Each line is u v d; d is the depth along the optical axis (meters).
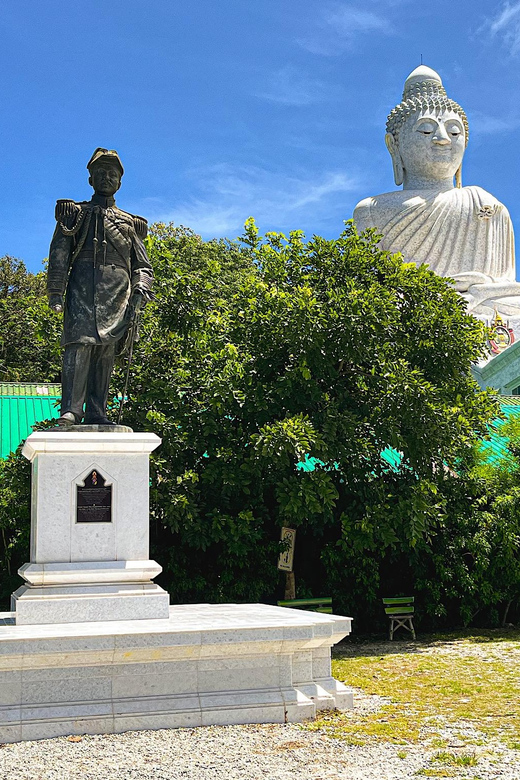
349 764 6.47
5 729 6.98
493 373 26.44
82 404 9.52
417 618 16.00
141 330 14.29
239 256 31.69
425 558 16.30
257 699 7.74
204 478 13.67
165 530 15.14
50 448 8.70
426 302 15.44
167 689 7.57
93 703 7.32
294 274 15.53
